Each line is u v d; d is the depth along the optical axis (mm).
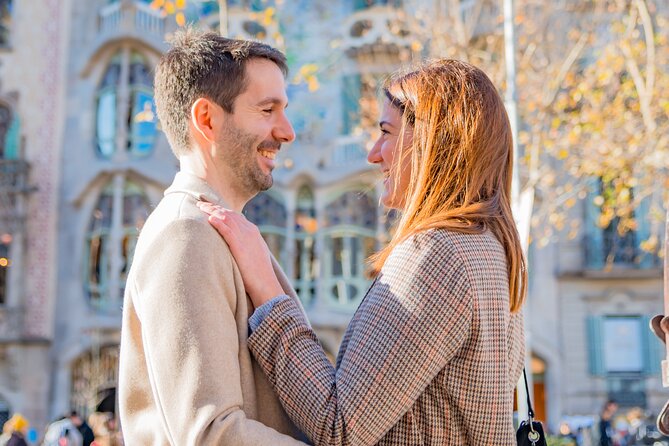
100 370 22500
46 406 22344
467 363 2305
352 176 21922
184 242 2365
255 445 2203
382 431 2264
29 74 23672
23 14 23922
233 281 2430
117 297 22578
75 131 23344
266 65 2637
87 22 23766
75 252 22906
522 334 2648
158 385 2283
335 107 22406
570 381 21828
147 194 22875
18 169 23000
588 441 15516
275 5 22281
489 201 2498
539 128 14781
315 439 2283
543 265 22172
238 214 2539
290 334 2371
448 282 2289
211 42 2625
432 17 17281
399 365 2252
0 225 22953
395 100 2684
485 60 16531
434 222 2402
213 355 2262
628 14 16250
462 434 2322
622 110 14594
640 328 21875
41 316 22672
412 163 2549
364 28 22266
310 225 22359
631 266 21922
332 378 2324
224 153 2598
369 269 2574
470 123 2504
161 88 2674
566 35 17094
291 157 22297
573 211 22219
